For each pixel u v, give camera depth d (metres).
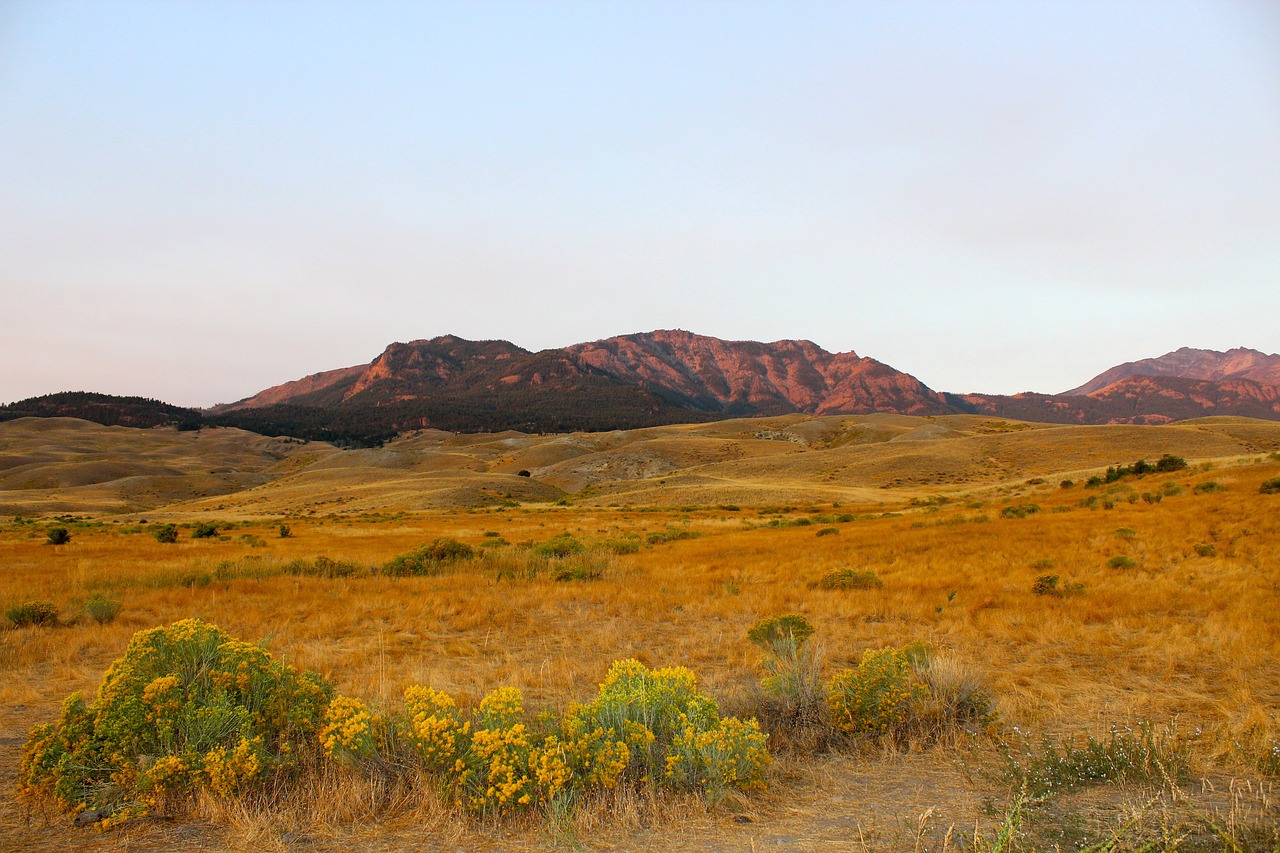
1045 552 22.23
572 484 155.75
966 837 4.55
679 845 4.65
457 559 25.81
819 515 65.19
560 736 6.20
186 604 16.80
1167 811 4.75
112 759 5.43
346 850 4.65
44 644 12.28
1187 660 10.10
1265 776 5.55
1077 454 119.56
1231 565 17.47
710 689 9.00
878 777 6.05
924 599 15.96
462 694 8.82
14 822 5.15
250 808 5.22
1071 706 8.10
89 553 34.19
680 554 29.62
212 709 5.82
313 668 10.16
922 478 113.62
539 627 14.16
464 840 4.82
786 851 4.48
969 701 7.71
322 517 91.44
